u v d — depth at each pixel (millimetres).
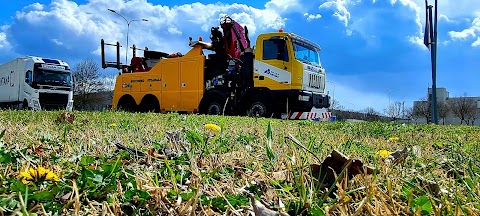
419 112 34906
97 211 1025
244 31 14375
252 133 3576
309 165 1427
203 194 1191
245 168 1685
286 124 6121
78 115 6055
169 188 1241
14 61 22016
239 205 1111
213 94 13578
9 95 22250
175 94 14664
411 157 2170
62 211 1011
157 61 16312
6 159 1481
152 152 1922
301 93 11922
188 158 1844
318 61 13273
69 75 21250
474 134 5309
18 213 845
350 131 4996
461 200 1231
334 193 1236
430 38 16438
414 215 1046
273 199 1235
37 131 2996
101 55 17094
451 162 2037
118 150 2094
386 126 6434
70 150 2090
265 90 12398
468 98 36594
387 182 1294
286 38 12117
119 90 16703
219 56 13688
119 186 1170
